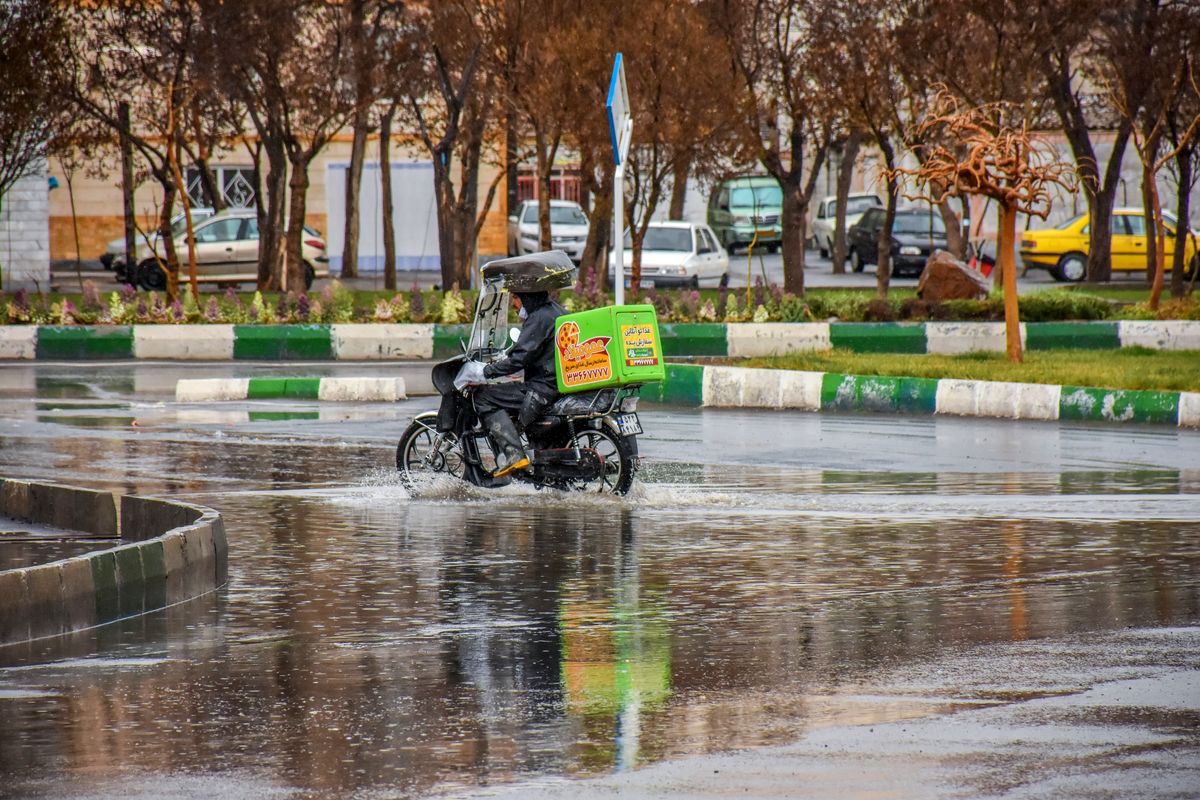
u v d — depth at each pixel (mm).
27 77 74188
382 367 63281
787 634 20031
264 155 124875
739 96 76000
